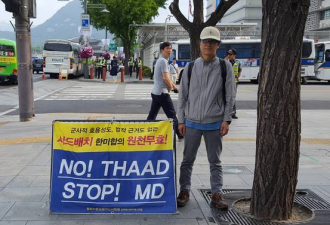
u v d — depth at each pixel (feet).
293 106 12.34
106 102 51.24
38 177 17.26
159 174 13.12
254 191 13.24
